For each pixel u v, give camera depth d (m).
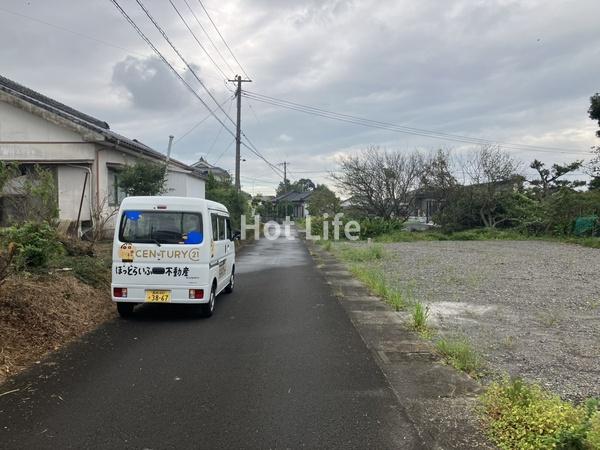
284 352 5.59
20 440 3.36
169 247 7.17
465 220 30.91
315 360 5.29
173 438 3.42
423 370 4.97
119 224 7.25
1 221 9.31
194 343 5.93
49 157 14.52
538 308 8.25
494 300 8.95
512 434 3.40
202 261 7.23
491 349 5.78
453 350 5.42
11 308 5.90
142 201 7.34
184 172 21.41
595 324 7.12
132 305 7.41
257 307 8.38
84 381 4.52
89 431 3.51
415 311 7.28
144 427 3.58
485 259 16.44
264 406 3.99
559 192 28.16
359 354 5.54
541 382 4.62
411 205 32.94
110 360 5.19
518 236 27.50
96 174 14.60
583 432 3.11
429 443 3.39
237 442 3.37
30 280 6.98
